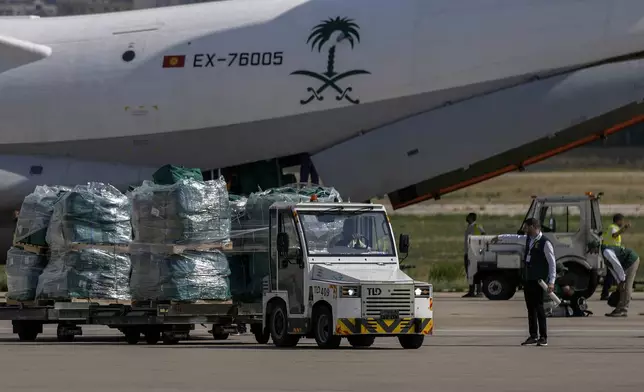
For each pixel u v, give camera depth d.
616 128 81.50
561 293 79.50
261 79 83.50
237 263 63.19
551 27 80.06
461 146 82.00
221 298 60.72
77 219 61.56
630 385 39.94
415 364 46.81
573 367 45.78
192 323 60.19
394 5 82.94
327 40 82.81
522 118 80.81
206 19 86.50
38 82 88.00
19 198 88.69
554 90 80.31
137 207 60.66
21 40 89.69
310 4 84.62
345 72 82.19
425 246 157.12
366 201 85.38
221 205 61.00
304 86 82.88
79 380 41.28
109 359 49.41
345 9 83.56
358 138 83.62
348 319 52.78
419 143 82.44
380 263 55.59
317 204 56.22
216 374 43.16
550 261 55.38
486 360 48.56
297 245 55.41
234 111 84.06
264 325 57.66
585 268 82.56
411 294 53.50
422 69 81.19
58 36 89.69
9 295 63.81
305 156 85.50
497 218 195.50
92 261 61.31
